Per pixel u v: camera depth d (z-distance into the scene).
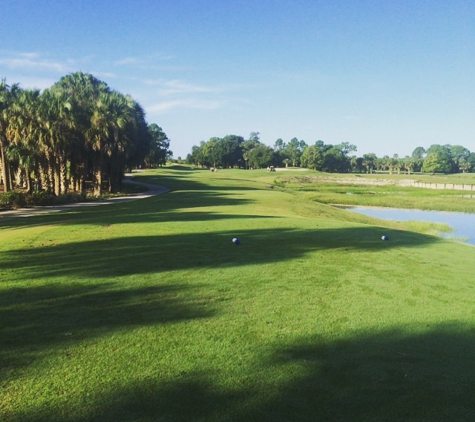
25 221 21.95
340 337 6.38
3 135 42.38
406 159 180.75
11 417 4.23
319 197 58.62
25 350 5.73
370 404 4.57
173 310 7.37
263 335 6.38
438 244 15.23
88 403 4.49
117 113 49.00
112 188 52.25
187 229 16.62
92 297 7.99
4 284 8.74
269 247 13.16
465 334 6.60
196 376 5.11
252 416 4.31
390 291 8.84
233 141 173.50
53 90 46.50
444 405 4.58
